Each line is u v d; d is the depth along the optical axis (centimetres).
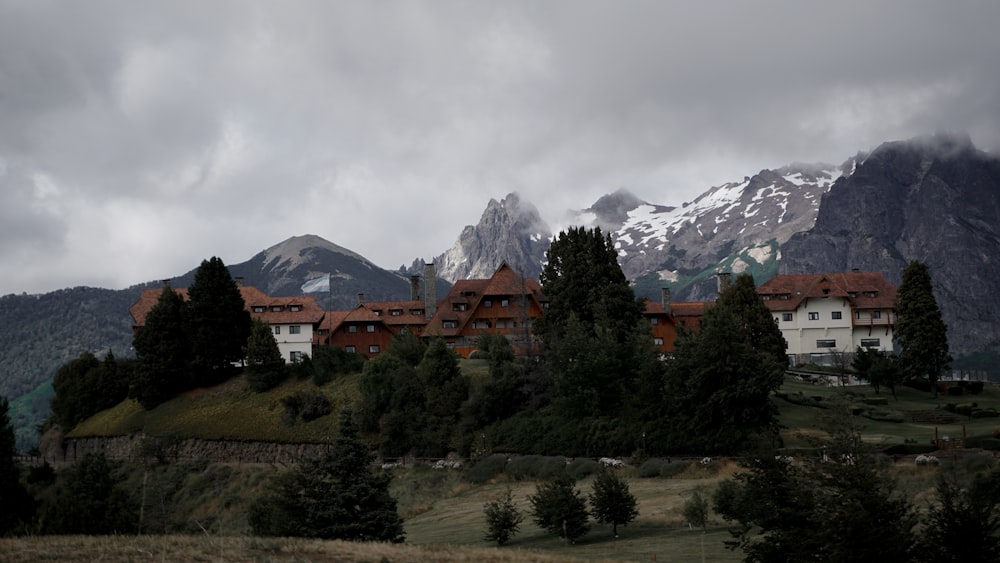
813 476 3070
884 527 2758
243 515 7300
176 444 9444
